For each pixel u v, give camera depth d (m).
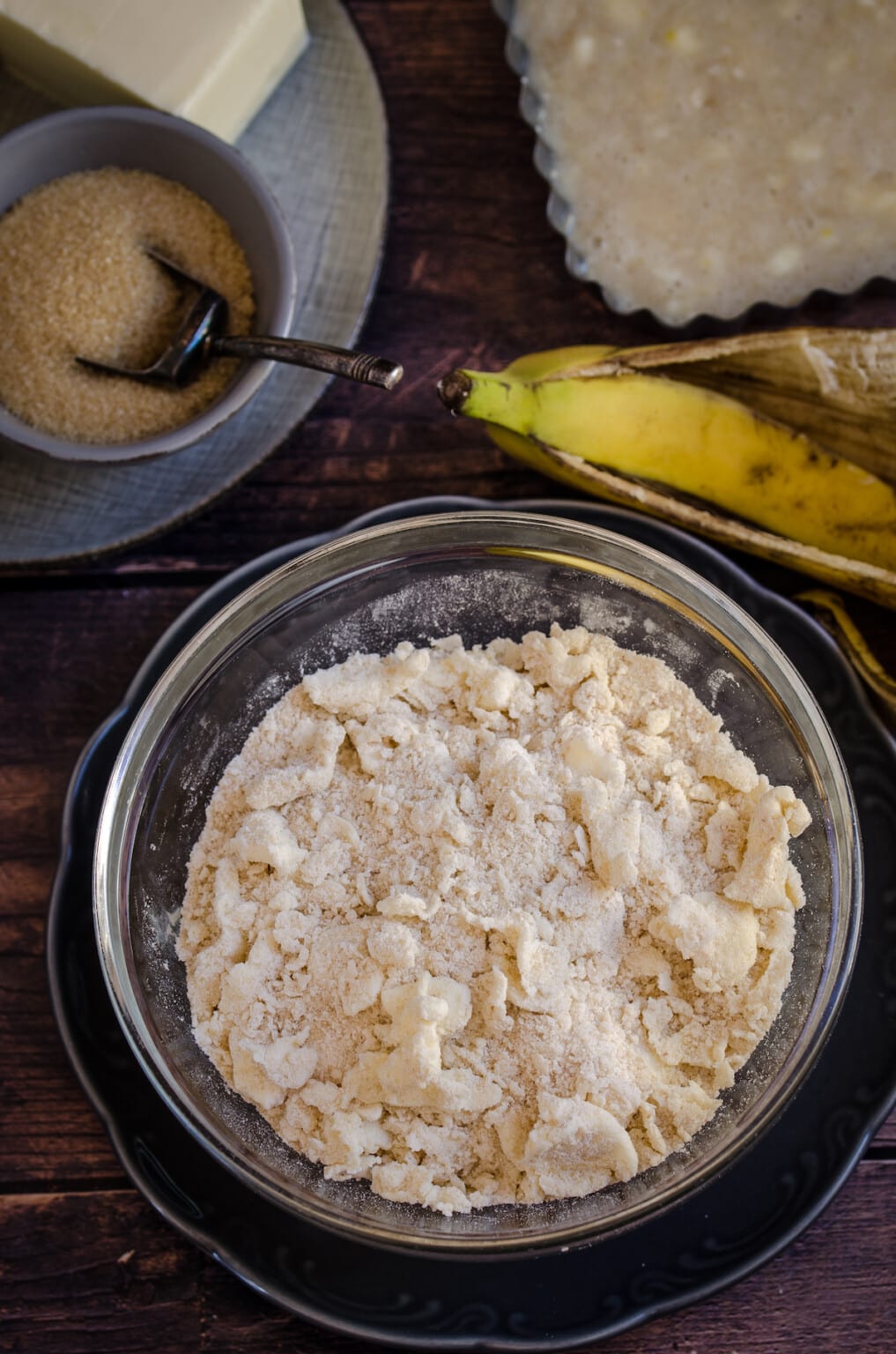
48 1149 0.55
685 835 0.52
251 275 0.57
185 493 0.58
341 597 0.54
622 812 0.51
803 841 0.52
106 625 0.58
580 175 0.57
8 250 0.56
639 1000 0.51
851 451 0.55
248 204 0.55
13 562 0.57
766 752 0.54
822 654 0.55
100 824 0.52
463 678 0.53
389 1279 0.53
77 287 0.56
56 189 0.56
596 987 0.50
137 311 0.56
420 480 0.59
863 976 0.54
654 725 0.52
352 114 0.58
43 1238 0.55
